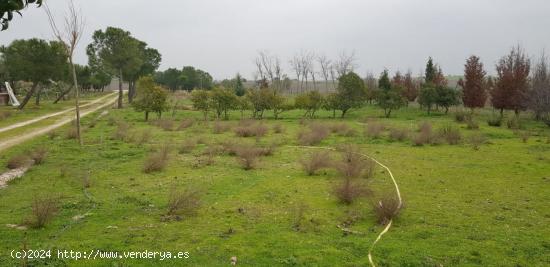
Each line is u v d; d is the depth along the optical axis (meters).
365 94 38.00
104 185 11.69
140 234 7.61
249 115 38.72
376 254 6.75
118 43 47.84
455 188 11.45
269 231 7.85
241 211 9.14
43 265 6.14
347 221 8.55
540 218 8.81
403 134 21.55
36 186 11.56
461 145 19.72
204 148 18.72
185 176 12.88
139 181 12.19
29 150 17.73
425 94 37.88
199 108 35.88
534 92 31.30
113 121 31.42
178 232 7.75
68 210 9.17
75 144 19.98
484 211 9.30
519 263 6.48
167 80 91.56
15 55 42.69
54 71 42.66
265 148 17.39
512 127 27.16
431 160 15.77
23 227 7.96
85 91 88.19
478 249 7.04
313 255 6.67
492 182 12.16
